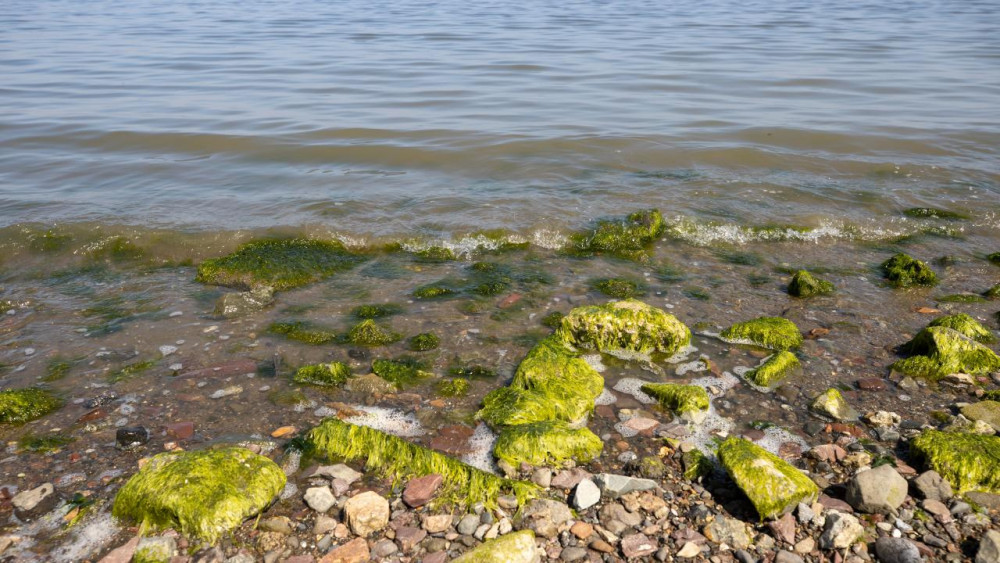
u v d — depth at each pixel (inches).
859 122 749.3
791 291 397.4
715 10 1994.3
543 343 319.9
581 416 276.7
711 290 400.2
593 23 1643.7
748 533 212.5
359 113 787.4
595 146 663.1
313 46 1268.5
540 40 1346.0
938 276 419.8
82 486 236.2
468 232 471.8
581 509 223.0
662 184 565.6
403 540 211.2
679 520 218.8
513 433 254.2
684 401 278.5
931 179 579.2
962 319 341.4
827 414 276.7
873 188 558.3
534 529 215.3
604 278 415.2
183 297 387.5
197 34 1438.2
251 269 408.5
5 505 226.5
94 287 401.4
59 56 1136.2
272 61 1106.7
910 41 1354.6
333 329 349.7
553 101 852.0
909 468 241.9
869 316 366.9
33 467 245.4
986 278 417.4
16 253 438.9
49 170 590.6
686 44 1304.1
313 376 302.0
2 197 521.0
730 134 705.0
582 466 247.3
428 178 582.2
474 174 593.0
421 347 332.5
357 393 293.6
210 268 413.4
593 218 494.9
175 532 213.3
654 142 674.8
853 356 325.7
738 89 921.5
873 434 264.7
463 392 294.5
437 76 994.7
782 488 216.5
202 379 303.4
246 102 834.8
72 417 275.4
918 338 322.3
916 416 277.7
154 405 283.9
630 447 259.0
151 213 493.0
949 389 296.7
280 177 580.7
